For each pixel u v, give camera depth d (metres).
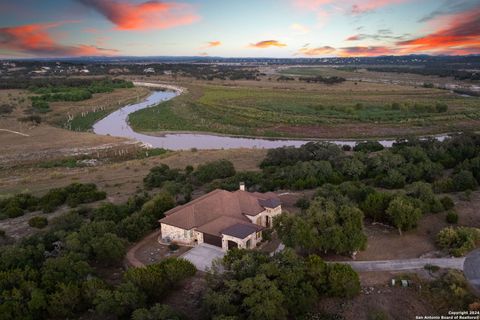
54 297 40.56
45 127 159.00
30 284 41.97
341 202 60.53
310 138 144.38
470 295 40.34
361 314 39.94
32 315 39.84
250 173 84.06
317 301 41.66
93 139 140.75
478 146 95.06
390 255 50.19
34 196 83.56
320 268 42.53
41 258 49.16
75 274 45.00
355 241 48.69
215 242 54.91
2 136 144.12
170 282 44.22
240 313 38.62
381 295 42.16
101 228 55.09
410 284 43.22
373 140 140.50
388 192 68.31
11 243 59.50
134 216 60.31
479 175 73.88
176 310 41.12
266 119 167.00
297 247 52.03
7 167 112.75
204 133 154.00
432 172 78.44
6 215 72.06
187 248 55.31
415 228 56.47
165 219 57.78
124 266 51.31
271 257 45.12
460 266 46.12
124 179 94.62
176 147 136.38
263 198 62.03
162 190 75.81
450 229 51.69
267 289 39.19
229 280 41.03
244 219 58.53
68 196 78.62
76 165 113.50
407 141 105.88
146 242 57.78
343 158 87.81
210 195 62.66
